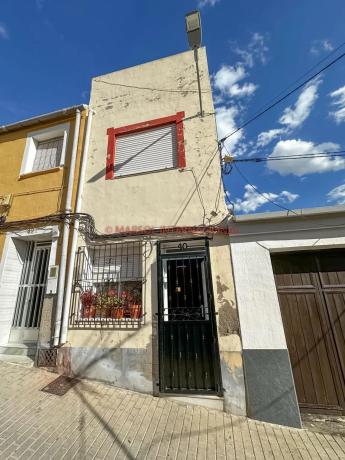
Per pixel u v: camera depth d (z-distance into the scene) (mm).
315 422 3820
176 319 4633
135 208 5785
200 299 4727
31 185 6695
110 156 6477
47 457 2771
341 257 4527
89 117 6875
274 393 3939
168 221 5473
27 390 4145
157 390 4344
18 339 5840
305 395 4039
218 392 4082
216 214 5230
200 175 5664
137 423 3539
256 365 4117
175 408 3998
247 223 4828
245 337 4281
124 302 5133
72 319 5156
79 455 2844
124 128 6699
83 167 6344
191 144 6000
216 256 4875
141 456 2914
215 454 3039
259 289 4461
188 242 5172
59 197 6277
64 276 5461
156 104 6715
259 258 4613
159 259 4980
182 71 6820
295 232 4582
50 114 7062
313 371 4113
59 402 3885
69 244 5742
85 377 4734
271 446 3248
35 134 7297
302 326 4332
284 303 4488
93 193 6199
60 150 7070
